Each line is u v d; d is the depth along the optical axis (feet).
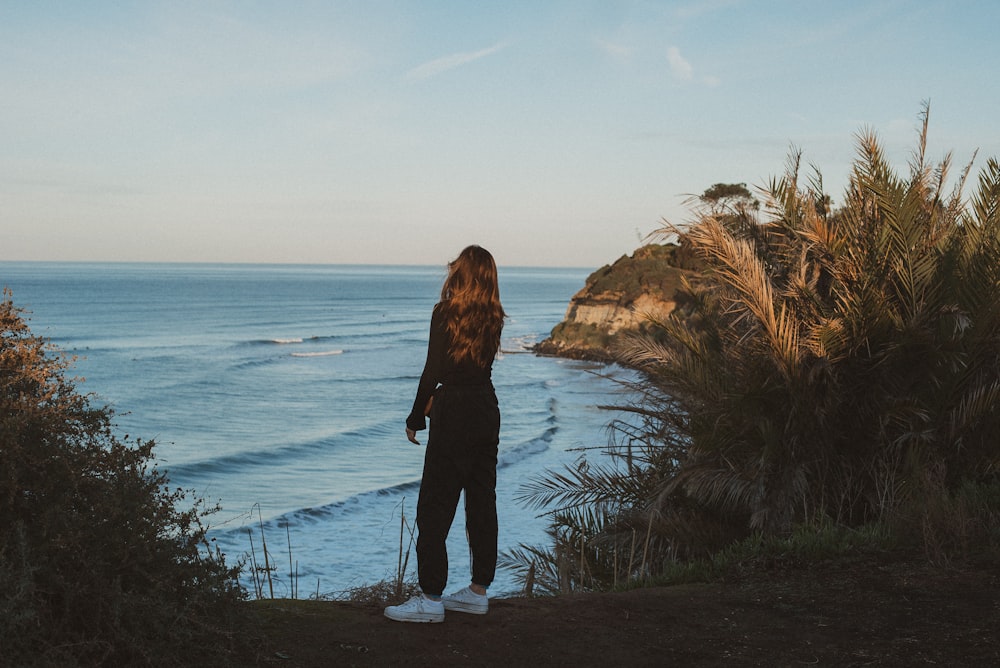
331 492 79.97
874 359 22.12
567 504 26.81
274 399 147.95
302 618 12.48
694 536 22.21
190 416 126.72
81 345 235.61
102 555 9.50
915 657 11.60
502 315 12.35
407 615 12.37
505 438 108.58
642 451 26.86
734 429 22.18
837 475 22.26
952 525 17.22
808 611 13.99
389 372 193.77
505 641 12.00
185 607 9.71
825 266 23.73
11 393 9.92
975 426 22.02
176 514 10.87
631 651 11.96
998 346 22.22
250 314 405.39
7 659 8.23
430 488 12.41
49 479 9.40
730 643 12.44
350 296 631.15
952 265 23.63
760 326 22.90
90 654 9.25
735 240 24.26
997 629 12.44
